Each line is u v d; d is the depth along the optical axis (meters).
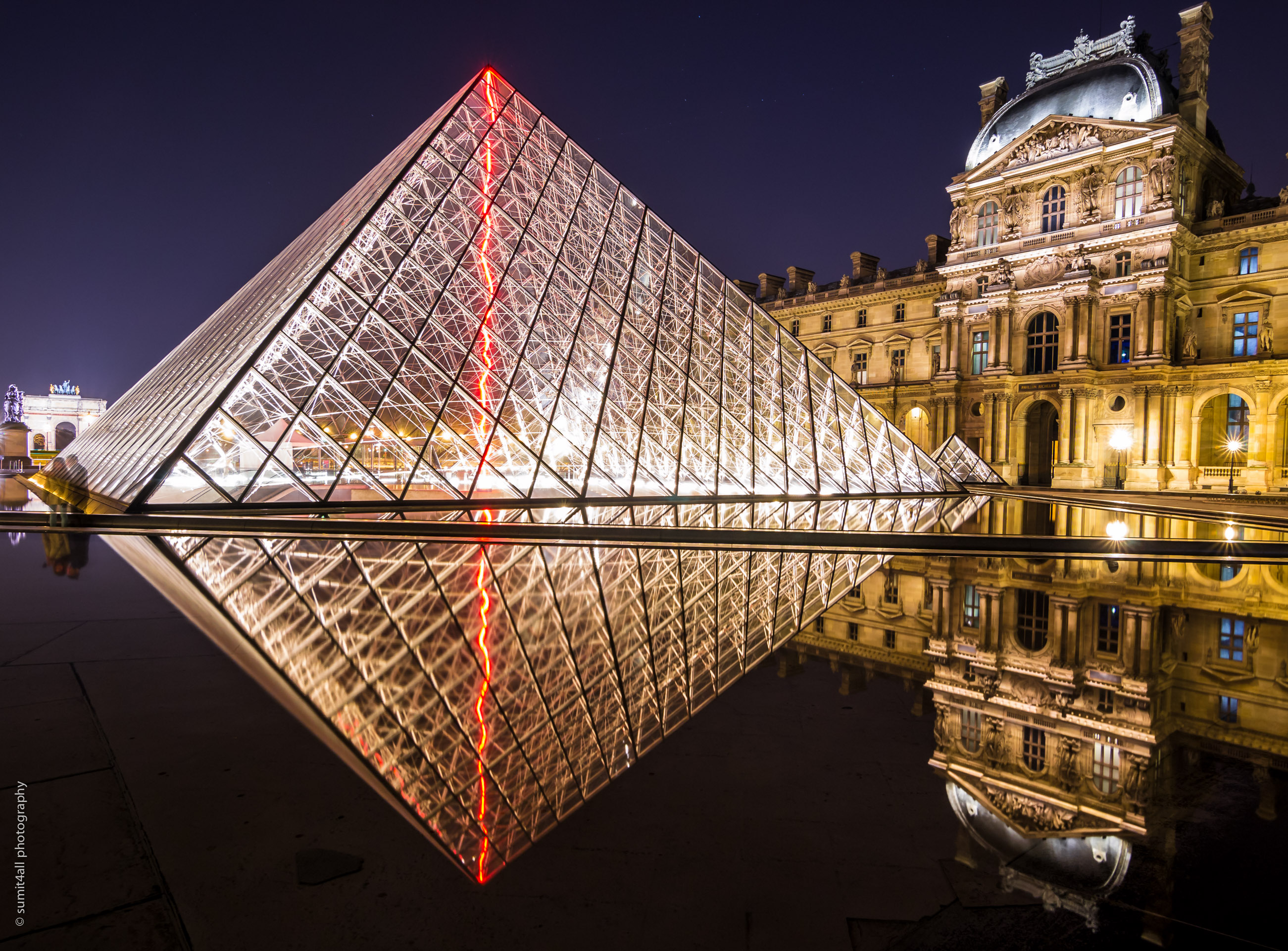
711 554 18.70
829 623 12.23
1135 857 5.09
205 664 8.04
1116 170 65.06
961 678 10.12
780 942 3.73
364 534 20.75
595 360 37.62
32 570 14.04
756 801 5.64
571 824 5.13
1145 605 15.25
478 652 9.00
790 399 43.72
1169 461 62.16
